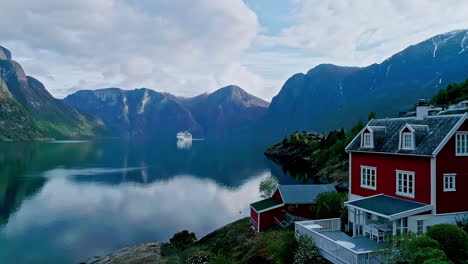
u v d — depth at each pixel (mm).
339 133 133250
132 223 63406
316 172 108000
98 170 138625
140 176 123062
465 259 19172
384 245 24922
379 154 30719
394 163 29062
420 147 26938
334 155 111125
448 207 25875
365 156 32625
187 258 36875
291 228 42156
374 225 26969
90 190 95625
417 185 26734
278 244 29844
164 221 64438
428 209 25281
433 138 26656
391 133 31375
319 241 24797
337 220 30250
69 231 58969
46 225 62469
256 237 42094
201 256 35906
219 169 141875
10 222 64062
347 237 27609
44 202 80562
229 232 49125
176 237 51344
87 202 80750
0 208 74375
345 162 95375
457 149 26562
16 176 117750
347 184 77125
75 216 68438
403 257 19469
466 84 115250
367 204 28047
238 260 35375
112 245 52250
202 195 88750
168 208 74625
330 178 89250
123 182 109750
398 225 25172
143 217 67500
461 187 26484
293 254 25438
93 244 52656
